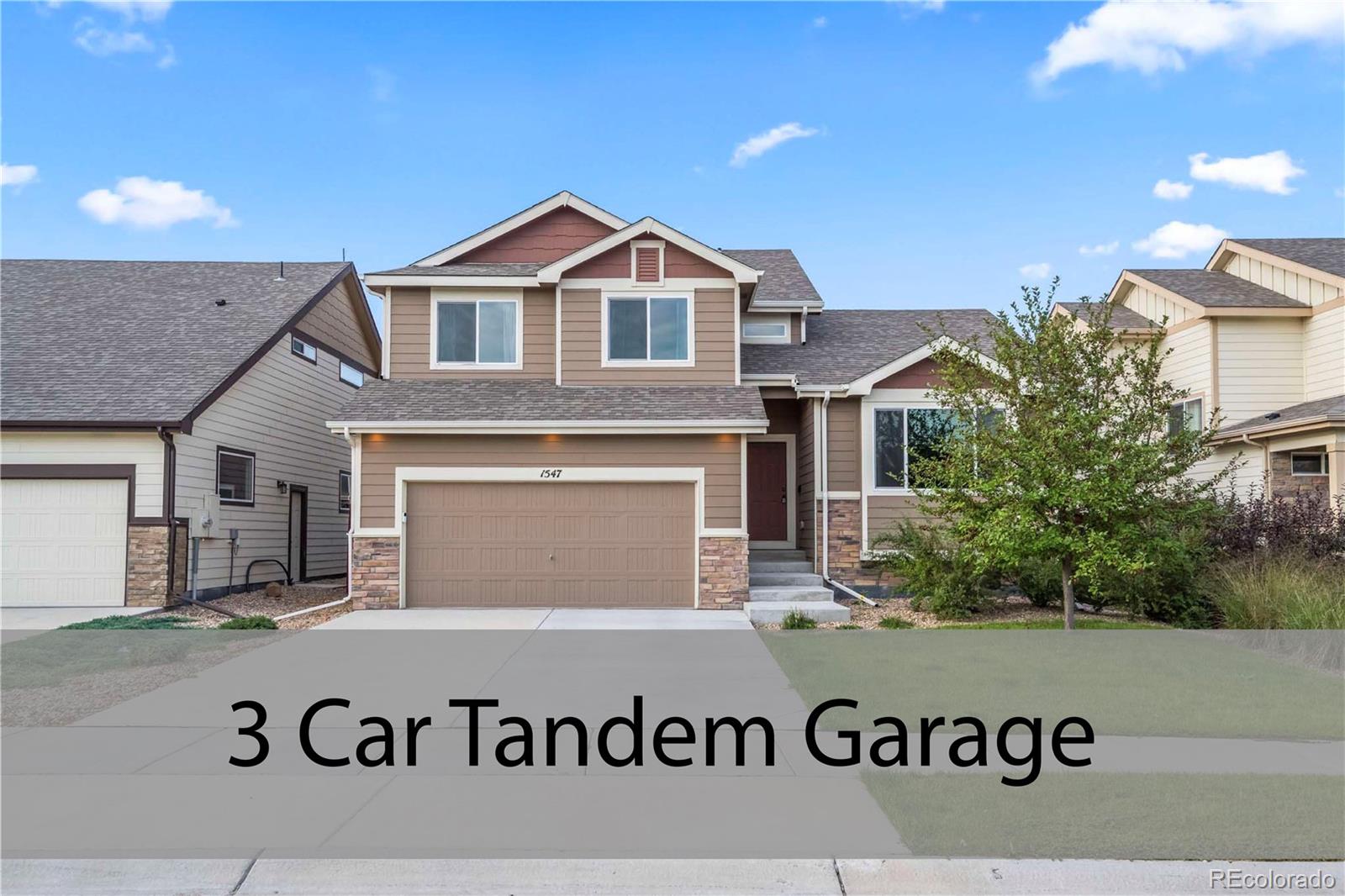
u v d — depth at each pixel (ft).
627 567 53.47
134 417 51.70
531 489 53.78
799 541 62.80
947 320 69.67
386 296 59.21
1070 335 40.37
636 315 58.08
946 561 48.57
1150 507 38.55
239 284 71.61
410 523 53.57
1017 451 38.68
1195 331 64.08
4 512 51.93
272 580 65.46
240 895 16.37
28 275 70.79
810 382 58.23
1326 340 60.39
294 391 68.95
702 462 53.52
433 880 16.84
